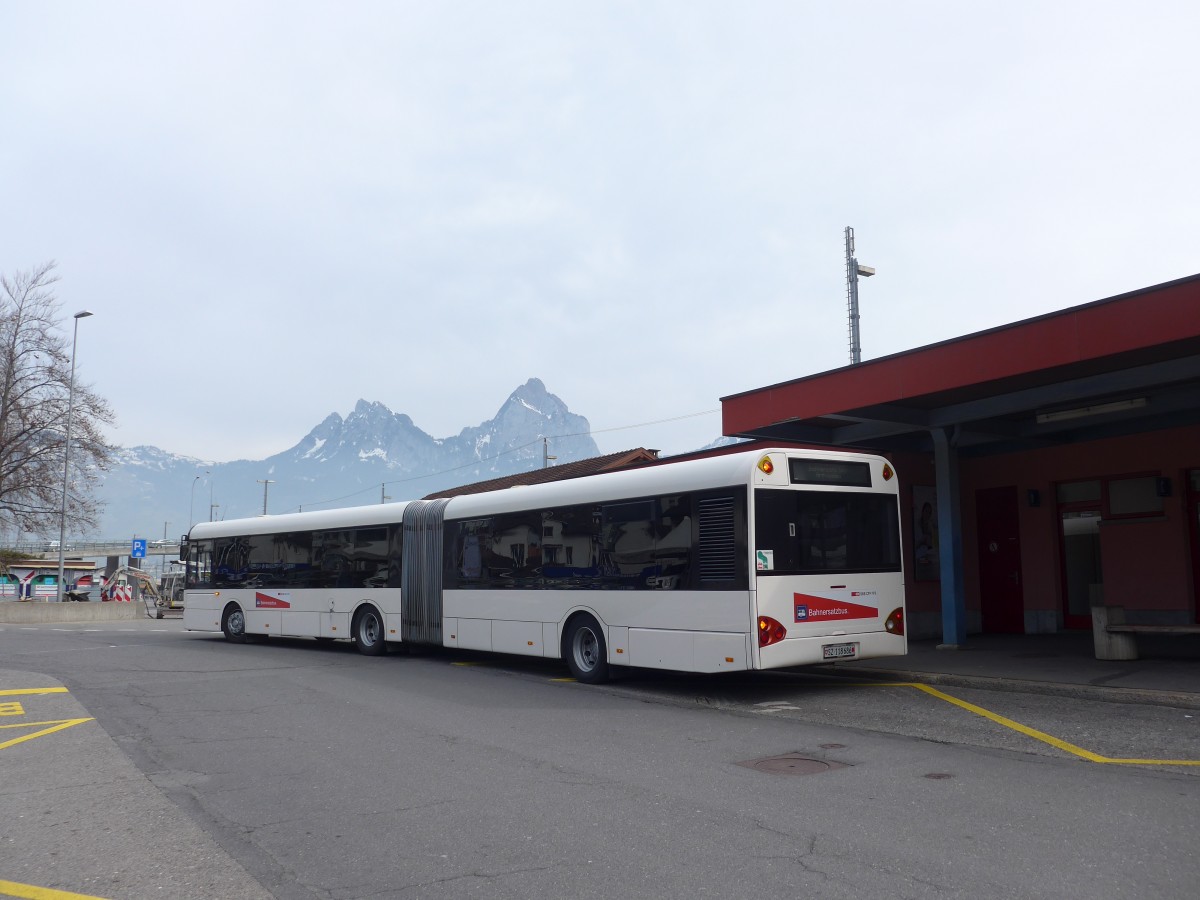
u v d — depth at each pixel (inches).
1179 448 601.3
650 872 196.5
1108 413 555.5
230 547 848.9
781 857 204.1
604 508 522.0
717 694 470.3
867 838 216.5
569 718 402.3
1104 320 423.2
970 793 256.5
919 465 706.2
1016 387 518.0
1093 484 657.6
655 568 484.4
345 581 732.0
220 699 470.9
